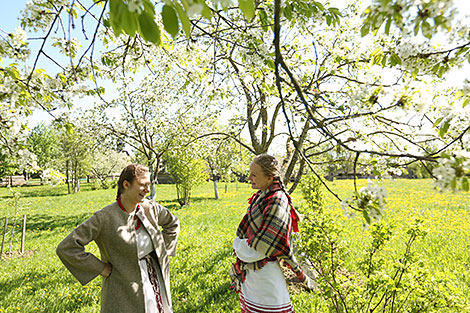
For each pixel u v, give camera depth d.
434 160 1.02
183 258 5.90
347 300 2.54
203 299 3.94
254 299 2.16
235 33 2.33
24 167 2.13
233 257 5.81
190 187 17.42
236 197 22.44
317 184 4.15
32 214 14.91
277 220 2.09
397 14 0.98
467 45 1.46
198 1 0.72
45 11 2.13
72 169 29.20
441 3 0.93
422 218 2.47
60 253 1.96
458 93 1.69
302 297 3.73
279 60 1.15
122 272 2.09
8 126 1.93
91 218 2.08
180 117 10.56
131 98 11.28
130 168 2.18
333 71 3.72
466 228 8.55
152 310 2.16
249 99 5.52
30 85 1.96
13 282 5.03
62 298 4.16
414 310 2.19
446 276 2.30
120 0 0.78
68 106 2.38
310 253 2.32
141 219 2.27
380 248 2.56
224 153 6.93
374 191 1.15
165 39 2.54
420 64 1.59
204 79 3.32
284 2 1.88
